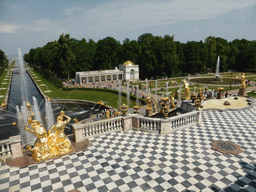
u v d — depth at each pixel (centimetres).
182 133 1830
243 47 11994
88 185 1132
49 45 13750
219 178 1160
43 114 4694
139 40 16325
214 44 11844
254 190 1052
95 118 4106
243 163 1307
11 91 8419
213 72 11894
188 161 1348
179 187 1095
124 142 1666
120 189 1093
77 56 10794
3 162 1379
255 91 5638
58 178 1202
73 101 5922
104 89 7019
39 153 1372
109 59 11425
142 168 1283
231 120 2203
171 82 8512
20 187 1127
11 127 3834
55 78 9312
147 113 2952
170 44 10238
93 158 1423
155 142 1652
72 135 1803
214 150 1490
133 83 8738
